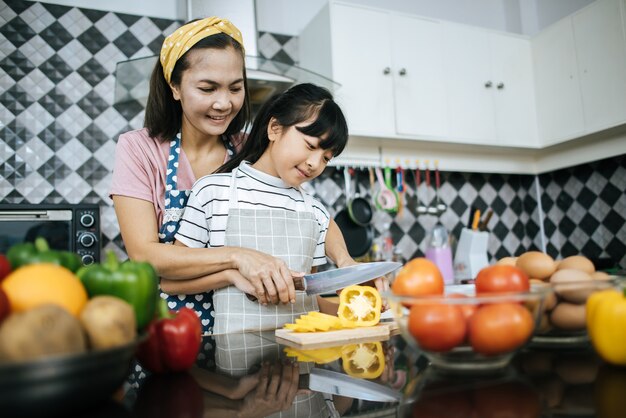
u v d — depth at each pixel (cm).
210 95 108
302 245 112
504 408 39
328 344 76
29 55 196
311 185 229
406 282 54
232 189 112
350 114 206
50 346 35
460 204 264
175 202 117
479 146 241
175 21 220
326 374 56
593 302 51
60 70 199
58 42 200
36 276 40
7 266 42
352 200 230
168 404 45
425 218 254
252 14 200
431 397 44
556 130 238
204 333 113
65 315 37
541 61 246
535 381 46
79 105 200
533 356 56
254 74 181
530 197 280
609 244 241
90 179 198
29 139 192
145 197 113
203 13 193
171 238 117
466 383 47
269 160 117
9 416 35
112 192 112
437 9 270
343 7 211
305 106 106
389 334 82
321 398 46
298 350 72
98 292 45
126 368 42
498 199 274
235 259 94
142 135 121
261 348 74
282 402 45
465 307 50
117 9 211
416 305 51
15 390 34
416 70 223
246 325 103
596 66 217
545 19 273
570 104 230
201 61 105
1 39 193
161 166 119
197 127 115
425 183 254
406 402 43
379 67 215
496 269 54
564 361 53
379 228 241
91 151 200
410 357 63
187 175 123
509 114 242
